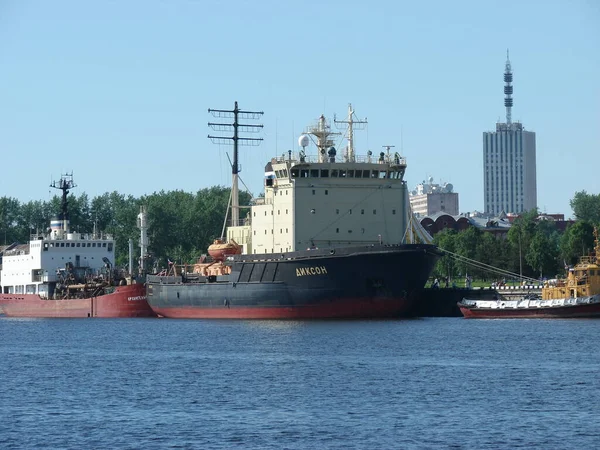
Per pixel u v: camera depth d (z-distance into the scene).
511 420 109.94
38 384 137.50
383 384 131.75
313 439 102.81
